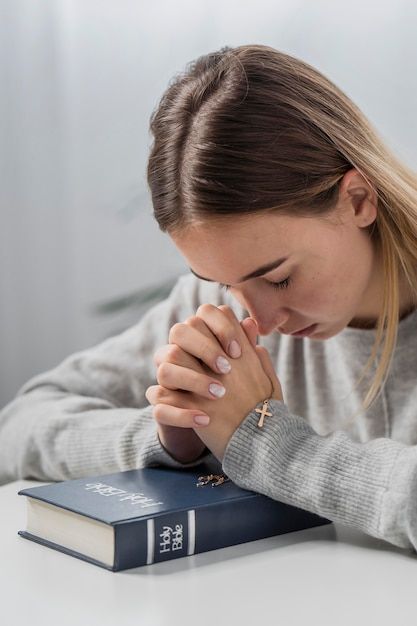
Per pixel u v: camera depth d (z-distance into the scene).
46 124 2.46
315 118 1.33
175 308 1.78
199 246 1.30
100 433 1.53
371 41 2.24
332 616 1.06
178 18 2.38
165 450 1.37
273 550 1.23
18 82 2.46
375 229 1.41
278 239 1.29
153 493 1.26
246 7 2.32
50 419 1.59
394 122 2.23
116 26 2.42
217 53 1.40
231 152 1.27
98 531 1.19
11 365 2.51
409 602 1.09
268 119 1.30
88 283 2.47
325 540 1.26
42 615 1.07
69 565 1.19
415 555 1.21
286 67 1.36
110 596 1.11
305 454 1.28
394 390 1.53
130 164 2.43
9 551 1.23
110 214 2.46
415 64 2.22
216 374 1.34
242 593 1.11
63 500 1.23
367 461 1.25
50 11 2.45
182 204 1.29
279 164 1.29
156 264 2.43
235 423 1.32
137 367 1.76
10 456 1.64
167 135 1.33
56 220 2.48
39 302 2.50
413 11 2.22
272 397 1.36
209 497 1.25
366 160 1.36
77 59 2.44
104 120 2.44
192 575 1.16
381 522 1.21
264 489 1.27
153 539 1.18
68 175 2.47
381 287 1.46
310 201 1.30
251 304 1.34
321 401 1.64
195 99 1.33
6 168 2.48
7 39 2.46
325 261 1.33
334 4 2.25
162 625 1.04
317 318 1.36
